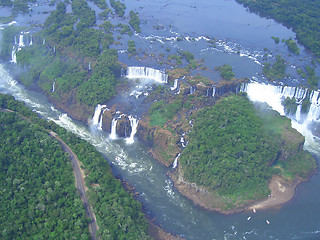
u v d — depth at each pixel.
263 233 183.62
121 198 182.25
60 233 157.75
